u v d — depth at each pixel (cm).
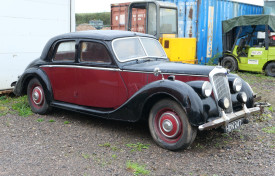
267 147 401
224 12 1270
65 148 393
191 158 367
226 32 1112
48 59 527
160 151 388
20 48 668
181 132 376
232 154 379
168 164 349
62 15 736
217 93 388
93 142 417
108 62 447
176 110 374
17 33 659
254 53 1047
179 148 379
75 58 482
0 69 641
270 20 998
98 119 529
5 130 459
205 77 386
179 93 361
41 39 704
